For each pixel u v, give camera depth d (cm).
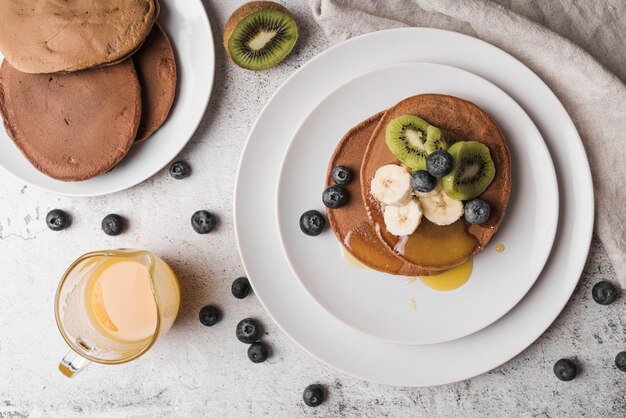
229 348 71
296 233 66
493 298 65
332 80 65
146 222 71
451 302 65
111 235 71
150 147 68
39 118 67
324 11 66
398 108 64
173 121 68
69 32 64
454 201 62
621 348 68
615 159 66
